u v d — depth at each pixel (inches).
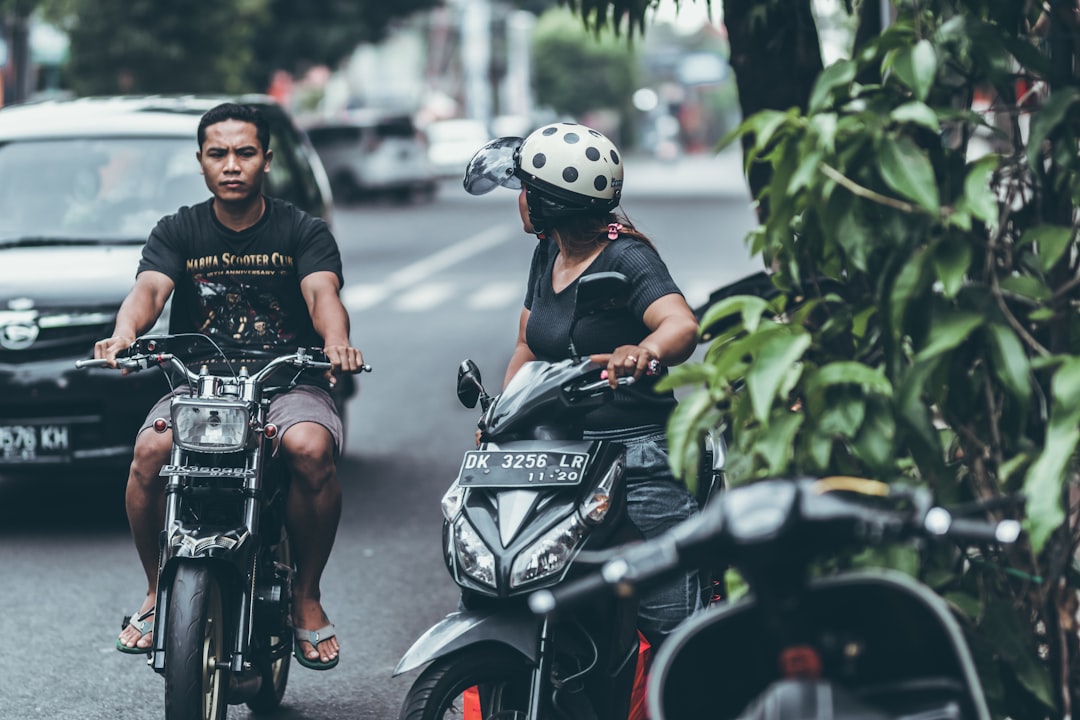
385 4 2667.3
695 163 4594.0
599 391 252.1
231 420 286.7
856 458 234.5
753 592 181.8
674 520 273.4
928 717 189.3
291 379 325.7
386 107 4456.2
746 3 405.4
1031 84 253.3
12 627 417.4
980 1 242.1
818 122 216.7
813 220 233.1
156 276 323.9
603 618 255.3
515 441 255.4
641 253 272.5
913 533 180.2
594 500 250.5
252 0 1641.2
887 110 228.4
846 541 177.0
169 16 1518.2
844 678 191.8
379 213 2273.6
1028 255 241.6
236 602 287.9
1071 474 234.2
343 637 408.2
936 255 220.1
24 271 516.7
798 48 410.0
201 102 633.6
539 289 283.4
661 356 257.1
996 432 236.4
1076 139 235.3
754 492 178.2
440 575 465.7
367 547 497.4
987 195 216.8
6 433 501.0
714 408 233.6
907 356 233.0
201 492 296.4
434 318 1095.0
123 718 350.9
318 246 330.0
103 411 501.0
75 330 502.6
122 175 562.9
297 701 360.2
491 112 5255.9
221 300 330.6
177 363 297.3
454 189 2982.3
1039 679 232.7
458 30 5187.0
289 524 312.7
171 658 273.3
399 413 732.0
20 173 565.0
